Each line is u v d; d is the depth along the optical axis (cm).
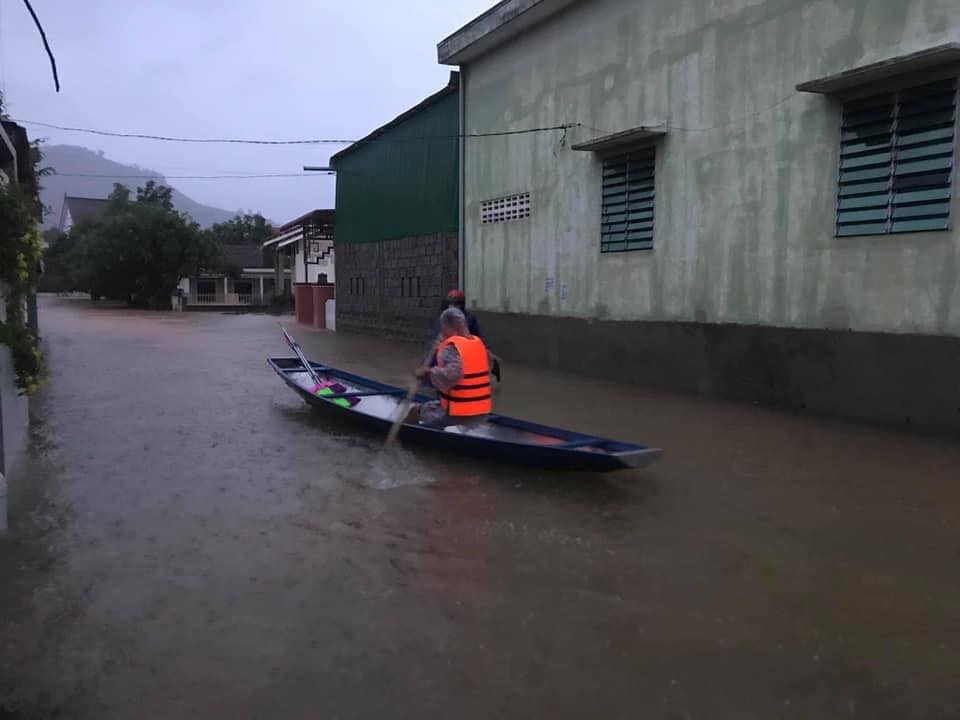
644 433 792
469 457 675
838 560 453
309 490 592
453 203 1650
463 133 1577
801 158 870
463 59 1528
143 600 397
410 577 428
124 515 532
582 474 631
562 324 1297
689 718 297
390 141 1959
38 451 715
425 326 1811
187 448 728
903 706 305
